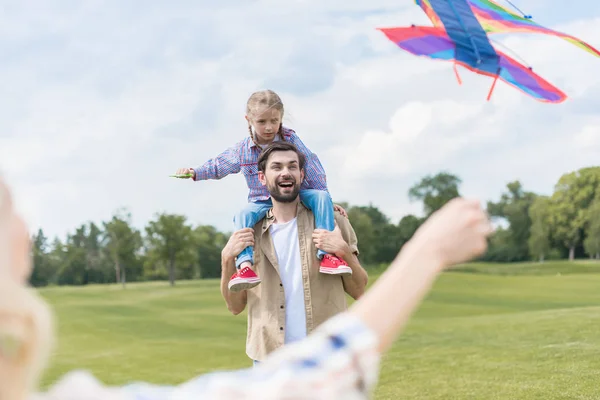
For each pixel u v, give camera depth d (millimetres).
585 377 10055
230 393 727
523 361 11867
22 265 635
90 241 99688
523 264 80875
